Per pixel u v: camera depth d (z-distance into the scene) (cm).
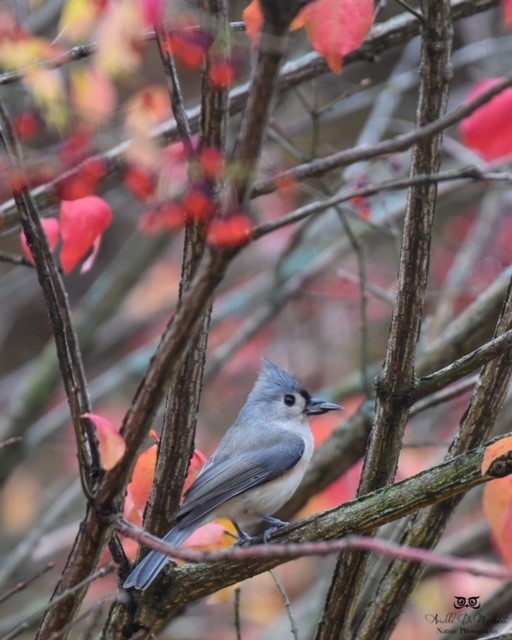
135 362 1703
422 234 743
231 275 2031
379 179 1541
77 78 930
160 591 778
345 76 2083
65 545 1485
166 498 782
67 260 830
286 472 1034
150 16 717
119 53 877
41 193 963
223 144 672
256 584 1655
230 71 668
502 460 677
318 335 1967
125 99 1213
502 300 1116
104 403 1861
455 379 757
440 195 1429
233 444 1045
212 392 1970
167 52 702
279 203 1688
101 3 878
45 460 1952
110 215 832
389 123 1706
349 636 847
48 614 728
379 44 1037
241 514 1018
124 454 657
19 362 2228
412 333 751
